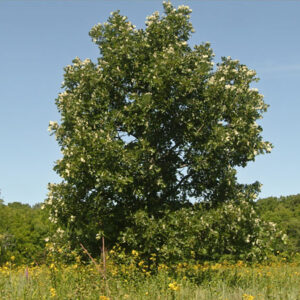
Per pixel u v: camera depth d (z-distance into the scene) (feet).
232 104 45.57
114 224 46.32
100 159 42.09
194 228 41.88
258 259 45.83
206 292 29.94
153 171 44.75
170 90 45.65
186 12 51.34
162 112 45.01
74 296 23.81
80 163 42.63
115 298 24.44
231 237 44.65
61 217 48.01
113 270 33.22
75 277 30.53
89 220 47.32
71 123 48.06
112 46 49.16
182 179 50.08
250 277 40.98
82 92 48.85
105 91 47.60
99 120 46.42
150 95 44.32
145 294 27.40
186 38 51.83
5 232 167.32
